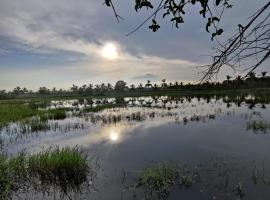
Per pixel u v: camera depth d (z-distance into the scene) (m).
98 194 6.88
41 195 6.98
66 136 15.09
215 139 13.16
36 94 144.75
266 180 7.43
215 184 7.25
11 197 6.88
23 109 30.61
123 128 17.34
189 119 20.66
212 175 7.93
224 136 13.81
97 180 7.82
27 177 7.98
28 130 16.62
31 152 11.45
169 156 10.24
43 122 19.70
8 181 7.29
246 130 15.34
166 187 6.99
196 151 10.95
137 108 31.77
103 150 11.55
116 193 6.88
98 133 15.78
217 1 1.79
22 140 14.09
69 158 8.31
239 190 6.79
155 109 29.58
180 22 2.05
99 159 10.07
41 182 7.75
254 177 7.59
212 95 62.28
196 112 25.23
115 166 9.12
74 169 8.07
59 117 23.69
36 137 14.88
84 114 26.14
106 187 7.30
